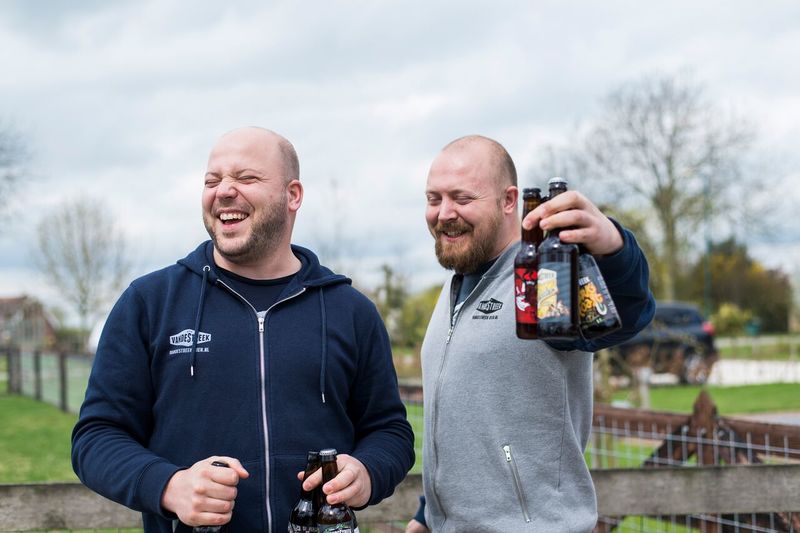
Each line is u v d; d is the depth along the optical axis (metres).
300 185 2.32
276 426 2.16
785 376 17.77
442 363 2.42
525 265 1.94
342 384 2.30
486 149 2.39
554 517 2.21
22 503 2.80
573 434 2.27
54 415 13.88
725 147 25.38
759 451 3.65
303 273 2.33
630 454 4.60
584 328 1.82
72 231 33.34
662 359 13.97
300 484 2.17
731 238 30.05
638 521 4.48
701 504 3.05
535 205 1.97
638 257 1.92
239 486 2.13
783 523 3.36
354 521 2.02
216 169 2.20
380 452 2.24
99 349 2.21
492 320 2.31
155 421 2.20
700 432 3.99
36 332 28.00
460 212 2.35
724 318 28.81
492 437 2.25
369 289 11.65
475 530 2.26
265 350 2.20
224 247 2.19
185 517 1.87
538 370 2.23
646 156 25.50
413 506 3.02
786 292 32.25
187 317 2.21
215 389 2.16
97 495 2.83
